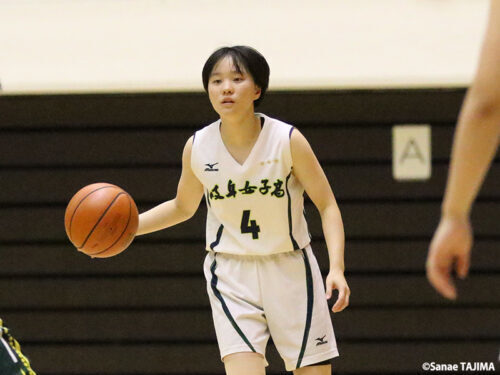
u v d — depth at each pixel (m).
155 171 15.13
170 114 15.03
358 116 14.78
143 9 14.31
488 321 14.93
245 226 7.90
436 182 14.83
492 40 3.78
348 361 14.98
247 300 7.88
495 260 14.98
